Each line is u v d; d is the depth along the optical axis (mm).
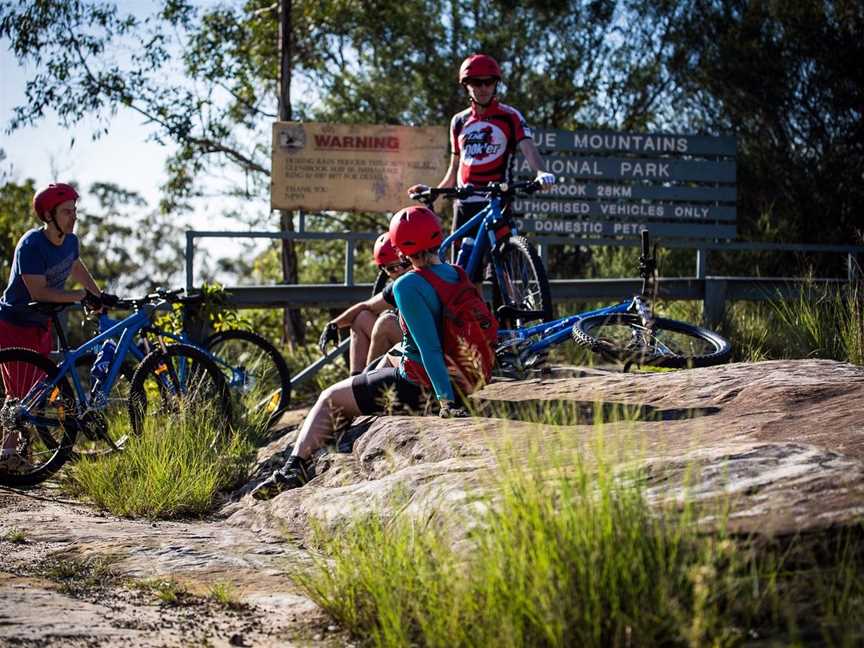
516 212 11742
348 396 5586
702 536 3035
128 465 6160
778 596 2844
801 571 2938
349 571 3537
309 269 18625
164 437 6375
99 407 6879
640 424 4855
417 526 3744
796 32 14891
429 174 11023
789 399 4984
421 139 11000
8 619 3428
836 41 14688
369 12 16703
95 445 7035
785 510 3156
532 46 17047
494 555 3059
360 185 10938
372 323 6738
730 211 11898
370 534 3875
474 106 7473
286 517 5016
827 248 11508
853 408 4664
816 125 14906
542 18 16906
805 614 2785
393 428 5305
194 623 3488
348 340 9258
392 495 4395
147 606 3705
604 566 2855
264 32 17297
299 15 17031
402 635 3012
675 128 16562
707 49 15820
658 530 2930
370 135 10938
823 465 3461
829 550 3004
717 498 3303
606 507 3023
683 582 2855
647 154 11883
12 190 19219
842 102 14539
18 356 6668
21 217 19109
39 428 6715
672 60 16578
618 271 12742
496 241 7191
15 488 6637
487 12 17000
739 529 3061
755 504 3234
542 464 3850
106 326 7340
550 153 11789
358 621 3375
